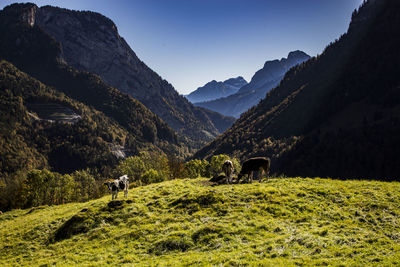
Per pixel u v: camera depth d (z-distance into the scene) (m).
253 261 11.84
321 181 25.45
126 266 13.55
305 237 13.81
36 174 79.31
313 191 21.27
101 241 18.36
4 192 93.75
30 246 20.56
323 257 11.69
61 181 93.88
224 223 17.09
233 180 28.62
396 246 12.25
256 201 20.02
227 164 27.05
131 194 29.25
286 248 13.01
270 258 12.16
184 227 17.69
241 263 11.74
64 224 22.53
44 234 22.70
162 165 98.31
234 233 15.61
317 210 17.91
